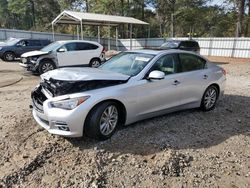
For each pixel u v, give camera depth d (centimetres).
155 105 530
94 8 5172
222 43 2784
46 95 450
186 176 380
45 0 6981
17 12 6875
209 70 650
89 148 441
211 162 418
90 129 441
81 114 422
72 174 377
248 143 491
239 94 891
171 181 368
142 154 430
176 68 577
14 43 2030
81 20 2677
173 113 630
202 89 628
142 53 571
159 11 5359
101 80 459
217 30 4747
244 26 3775
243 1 3244
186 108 608
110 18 3011
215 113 654
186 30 5450
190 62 613
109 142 462
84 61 1439
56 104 425
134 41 3703
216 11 4319
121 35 5309
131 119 499
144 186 355
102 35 5309
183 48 1852
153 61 533
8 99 754
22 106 670
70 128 422
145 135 496
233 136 518
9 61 2003
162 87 534
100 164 400
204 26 5088
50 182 362
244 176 385
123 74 509
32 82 1081
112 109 466
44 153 427
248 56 2588
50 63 1299
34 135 487
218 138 506
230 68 1827
